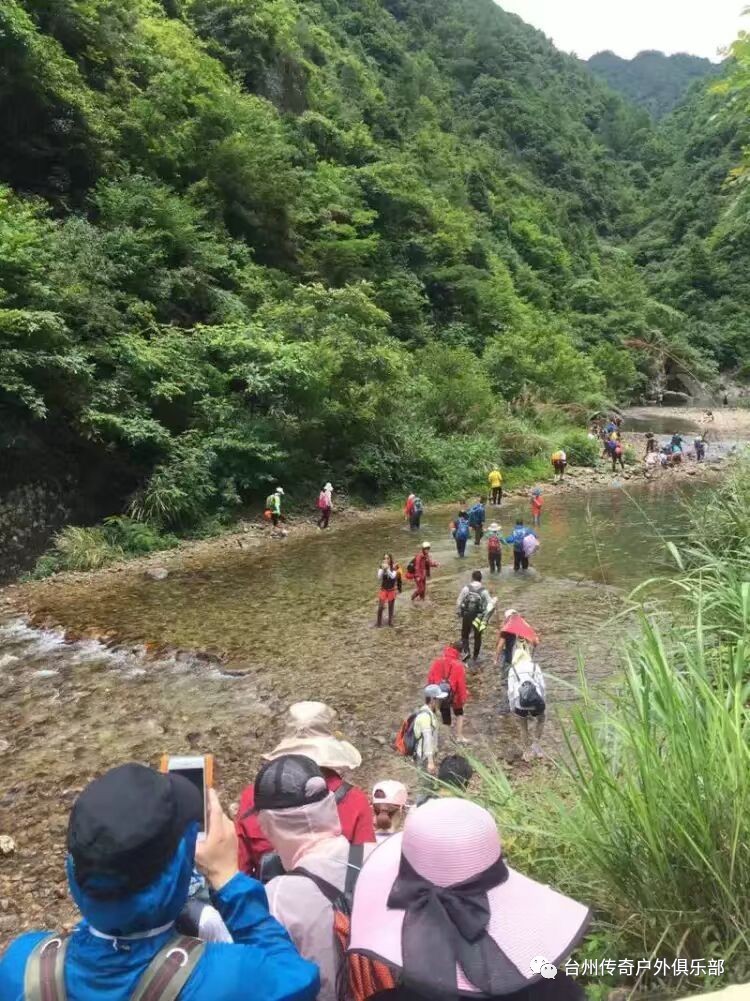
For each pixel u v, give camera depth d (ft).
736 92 20.38
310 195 131.23
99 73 96.68
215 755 28.45
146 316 75.25
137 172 94.22
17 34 75.10
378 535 71.72
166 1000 4.83
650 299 239.91
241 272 98.02
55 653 40.24
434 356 118.32
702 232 304.50
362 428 89.92
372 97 227.81
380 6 376.27
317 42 222.48
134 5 117.08
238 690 34.88
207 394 76.69
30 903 19.69
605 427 133.59
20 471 58.70
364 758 27.78
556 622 42.68
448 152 253.85
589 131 476.95
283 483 80.69
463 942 5.69
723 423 129.08
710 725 10.14
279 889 6.95
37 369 59.93
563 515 79.97
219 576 56.08
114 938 5.04
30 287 61.11
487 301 165.78
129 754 28.68
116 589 52.65
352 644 40.75
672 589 23.56
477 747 27.81
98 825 4.92
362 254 128.98
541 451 113.19
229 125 112.88
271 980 5.24
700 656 11.55
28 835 23.20
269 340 83.71
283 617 45.80
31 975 4.98
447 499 92.07
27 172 82.64
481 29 451.94
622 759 11.64
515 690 27.02
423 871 6.02
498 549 56.08
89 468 65.92
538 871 11.55
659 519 74.84
